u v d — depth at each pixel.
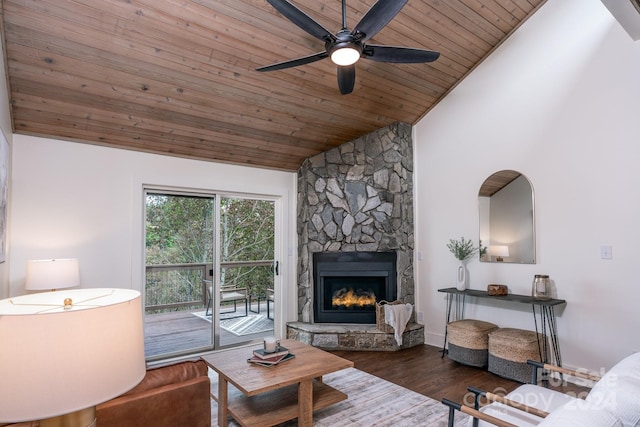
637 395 1.33
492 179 4.22
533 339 3.49
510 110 4.09
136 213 4.03
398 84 4.20
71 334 0.92
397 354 4.37
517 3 3.72
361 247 4.89
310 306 5.08
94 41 2.83
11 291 3.34
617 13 2.82
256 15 2.97
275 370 2.67
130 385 1.05
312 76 3.73
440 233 4.70
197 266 4.57
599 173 3.45
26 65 2.86
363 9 3.14
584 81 3.56
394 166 4.77
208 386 1.77
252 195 5.04
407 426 2.72
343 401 3.12
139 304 1.16
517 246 3.98
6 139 2.80
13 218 3.37
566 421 1.17
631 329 3.23
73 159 3.69
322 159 5.18
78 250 3.69
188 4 2.75
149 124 3.76
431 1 3.33
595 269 3.45
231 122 4.06
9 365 0.87
